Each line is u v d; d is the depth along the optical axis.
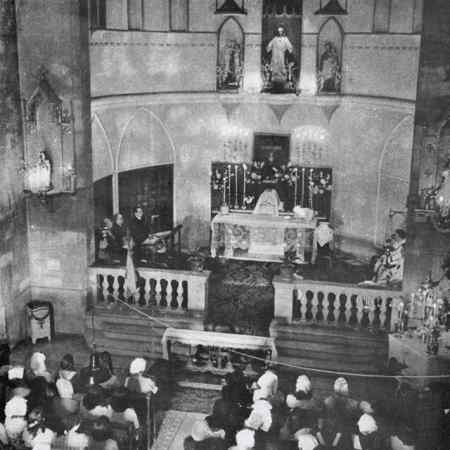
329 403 18.45
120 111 27.84
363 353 23.03
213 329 23.95
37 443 16.55
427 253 22.67
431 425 17.61
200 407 21.34
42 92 23.28
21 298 24.34
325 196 30.00
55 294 24.91
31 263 24.81
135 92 28.05
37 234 24.56
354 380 22.12
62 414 18.25
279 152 30.17
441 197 22.14
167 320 24.45
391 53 26.86
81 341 24.59
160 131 29.52
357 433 16.95
